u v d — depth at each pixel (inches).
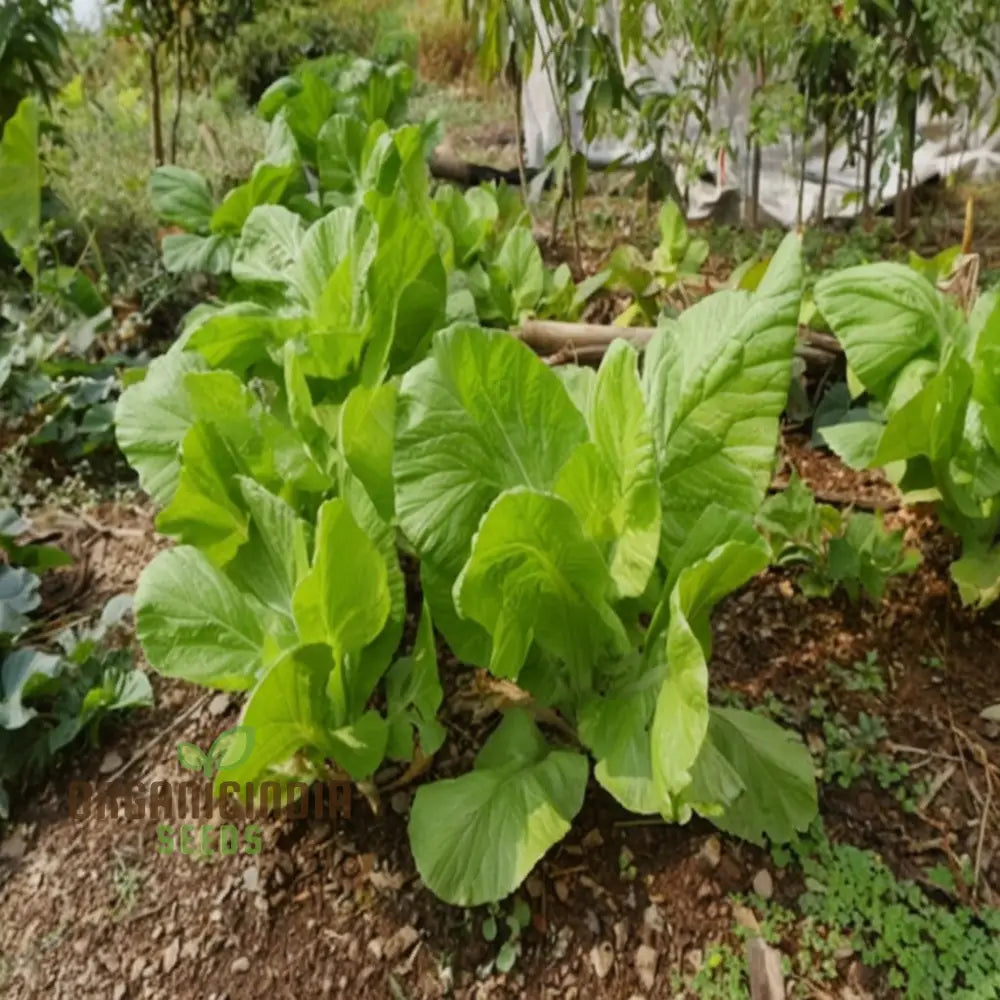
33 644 88.6
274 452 71.7
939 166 172.4
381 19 228.7
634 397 58.5
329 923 63.4
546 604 62.8
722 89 176.6
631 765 58.9
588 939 61.0
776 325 59.1
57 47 154.9
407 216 79.4
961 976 57.9
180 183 125.4
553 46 141.3
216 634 65.7
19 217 129.0
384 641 66.4
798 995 56.7
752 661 78.6
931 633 79.9
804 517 81.1
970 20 130.6
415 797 62.1
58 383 116.5
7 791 76.5
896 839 65.2
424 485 60.5
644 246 159.2
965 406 71.9
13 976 64.1
